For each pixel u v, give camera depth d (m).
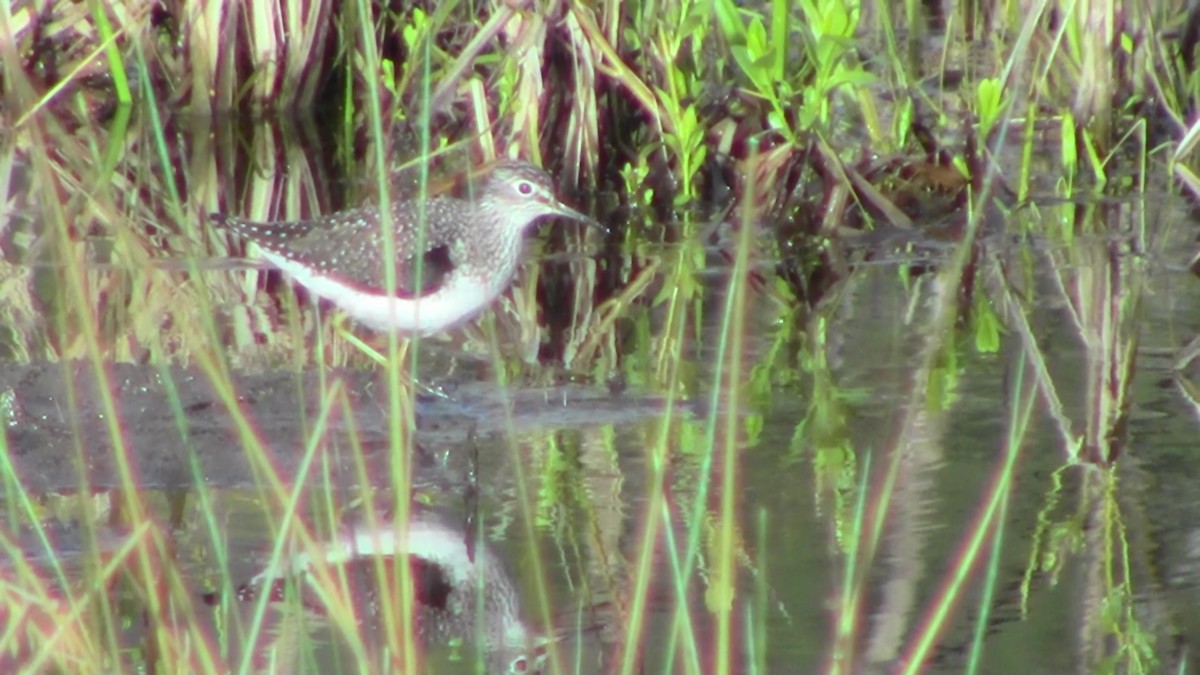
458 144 16.03
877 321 12.94
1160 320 12.74
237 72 19.11
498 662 7.74
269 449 10.38
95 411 10.76
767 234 15.48
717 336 12.70
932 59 18.92
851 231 15.51
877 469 9.94
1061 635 8.02
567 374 11.81
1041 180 16.84
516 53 15.93
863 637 8.02
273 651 7.54
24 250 14.51
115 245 14.70
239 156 17.86
